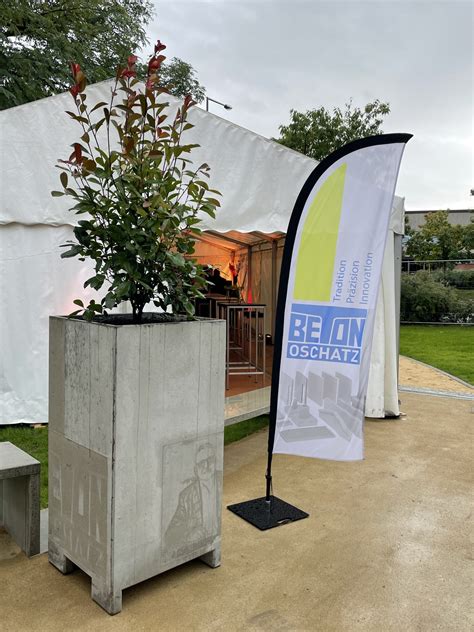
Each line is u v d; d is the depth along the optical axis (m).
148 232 2.14
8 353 4.28
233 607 2.10
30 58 9.26
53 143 4.17
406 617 2.06
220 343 2.35
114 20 12.45
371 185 2.92
